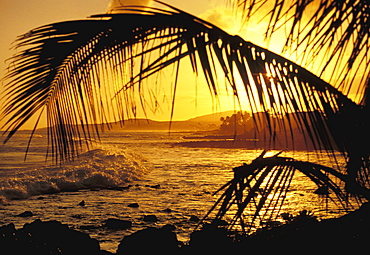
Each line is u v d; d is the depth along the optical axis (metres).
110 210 14.70
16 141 90.69
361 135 2.79
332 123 2.71
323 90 2.62
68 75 2.50
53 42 2.39
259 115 2.53
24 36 2.38
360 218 3.82
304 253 4.32
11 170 29.38
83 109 2.55
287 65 2.53
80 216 13.66
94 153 37.97
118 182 23.55
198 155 56.59
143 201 16.75
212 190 19.84
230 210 11.91
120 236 10.71
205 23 2.38
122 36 2.39
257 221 7.54
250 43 2.47
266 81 2.50
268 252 4.64
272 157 3.32
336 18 2.39
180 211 14.20
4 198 17.33
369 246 3.80
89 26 2.38
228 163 40.38
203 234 5.67
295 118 2.64
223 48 2.42
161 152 64.75
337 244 3.99
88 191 20.55
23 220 13.21
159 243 6.60
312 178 3.26
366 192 3.17
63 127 2.60
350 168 3.09
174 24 2.39
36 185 19.98
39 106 2.52
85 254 6.59
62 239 6.71
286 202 13.37
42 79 2.47
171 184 22.88
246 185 3.29
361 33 2.52
